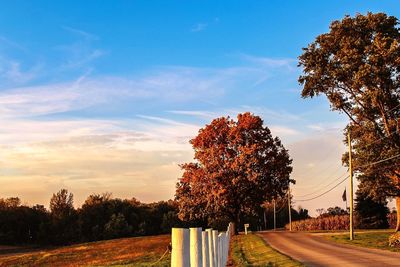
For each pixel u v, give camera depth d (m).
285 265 23.25
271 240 48.25
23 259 49.19
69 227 108.94
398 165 46.12
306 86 50.00
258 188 61.28
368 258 26.56
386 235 49.72
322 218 96.44
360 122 51.34
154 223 119.12
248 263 24.77
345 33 48.09
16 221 112.00
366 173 46.91
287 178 63.00
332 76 47.72
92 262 40.62
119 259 39.94
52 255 50.06
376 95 44.97
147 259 34.31
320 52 48.88
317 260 25.84
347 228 88.75
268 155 62.12
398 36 47.28
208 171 61.59
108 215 113.50
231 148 62.16
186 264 5.90
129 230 108.44
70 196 120.12
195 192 61.91
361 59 45.75
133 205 120.62
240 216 67.50
